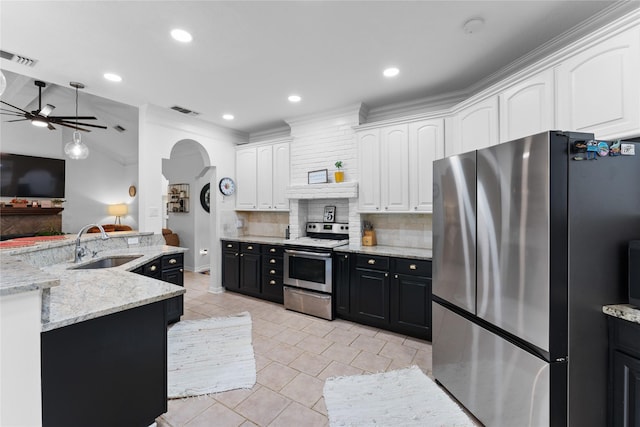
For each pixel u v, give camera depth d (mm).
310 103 3434
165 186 7105
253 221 4930
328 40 2166
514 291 1480
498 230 1571
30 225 5598
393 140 3209
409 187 3121
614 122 1512
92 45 2217
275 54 2352
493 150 1600
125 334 1522
